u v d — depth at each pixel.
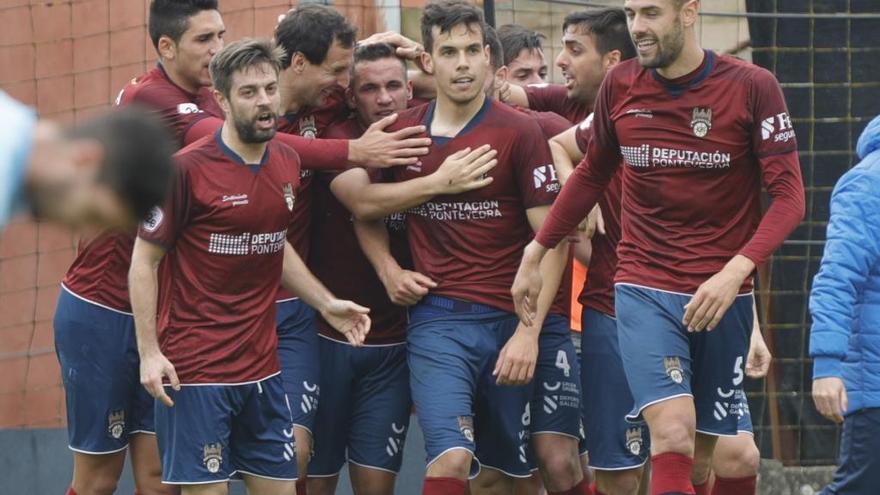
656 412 21.75
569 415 25.27
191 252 22.75
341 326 24.31
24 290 34.81
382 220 25.09
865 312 21.28
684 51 21.50
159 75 24.94
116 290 25.19
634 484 25.25
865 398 21.22
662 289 22.00
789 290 35.16
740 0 36.03
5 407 34.81
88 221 10.77
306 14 25.34
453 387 23.66
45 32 35.56
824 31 35.66
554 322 25.28
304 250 25.70
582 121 25.69
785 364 35.22
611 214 24.92
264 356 23.19
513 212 24.25
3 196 10.37
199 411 22.73
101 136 10.65
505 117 24.12
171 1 24.55
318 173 25.56
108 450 25.50
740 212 22.08
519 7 34.66
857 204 21.06
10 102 10.84
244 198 22.56
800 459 35.34
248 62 22.20
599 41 26.38
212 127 23.94
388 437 26.06
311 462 26.34
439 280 24.23
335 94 25.88
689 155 21.75
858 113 35.66
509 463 24.80
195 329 22.77
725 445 25.52
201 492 22.80
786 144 21.58
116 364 25.30
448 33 23.69
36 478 32.62
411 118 24.55
